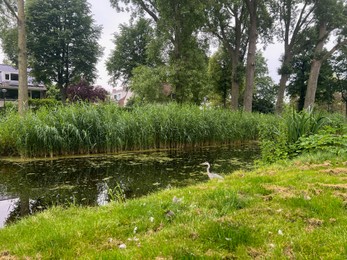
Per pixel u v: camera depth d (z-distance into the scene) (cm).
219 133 1286
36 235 276
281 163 647
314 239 242
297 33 2622
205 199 363
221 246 233
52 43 2934
